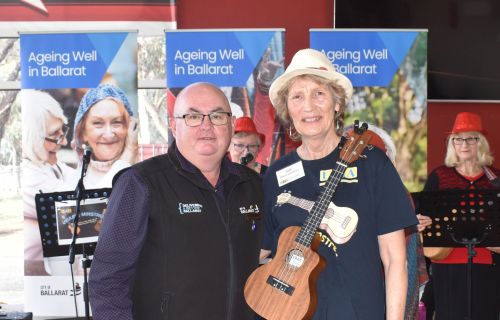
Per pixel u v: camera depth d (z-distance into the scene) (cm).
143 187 204
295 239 222
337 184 222
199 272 206
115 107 509
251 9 599
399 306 216
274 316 216
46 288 498
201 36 518
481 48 582
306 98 228
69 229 409
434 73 585
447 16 580
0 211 592
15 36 588
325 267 219
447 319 419
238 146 504
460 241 379
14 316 418
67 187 506
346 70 515
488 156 441
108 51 511
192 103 214
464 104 596
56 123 508
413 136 519
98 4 585
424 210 379
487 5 579
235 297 213
